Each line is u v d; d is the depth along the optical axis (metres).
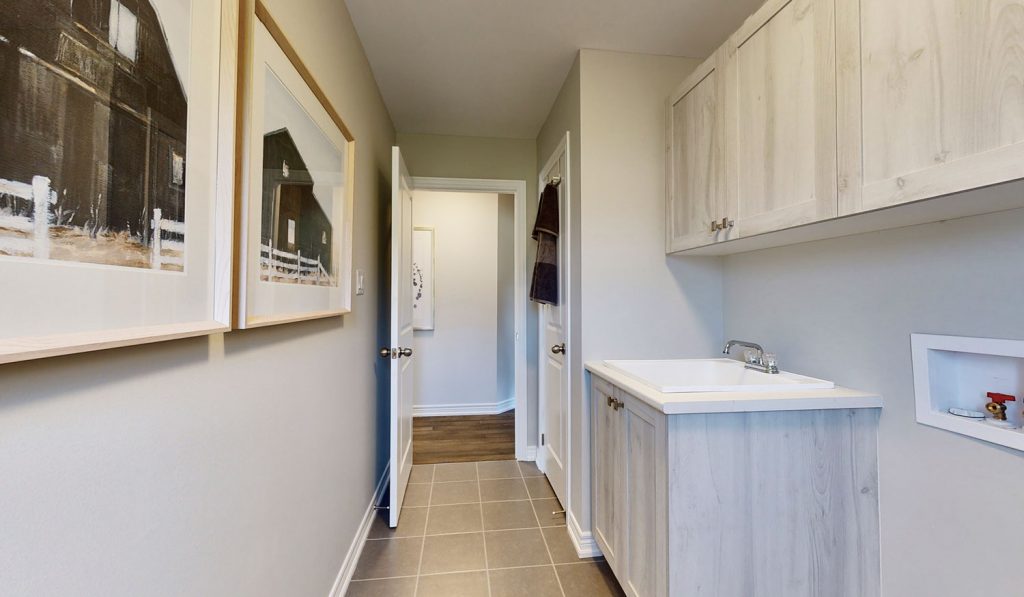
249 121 0.83
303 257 1.15
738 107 1.35
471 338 4.16
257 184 0.88
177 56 0.64
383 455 2.49
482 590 1.60
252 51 0.84
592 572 1.72
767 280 1.68
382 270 2.48
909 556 1.11
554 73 2.15
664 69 1.95
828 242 1.39
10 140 0.41
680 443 1.14
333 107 1.35
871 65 0.92
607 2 1.63
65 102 0.47
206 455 0.76
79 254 0.48
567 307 2.09
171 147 0.63
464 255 4.17
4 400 0.43
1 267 0.40
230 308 0.77
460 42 1.89
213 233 0.73
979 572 0.95
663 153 1.92
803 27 1.10
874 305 1.22
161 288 0.61
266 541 0.99
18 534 0.44
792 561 1.17
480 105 2.50
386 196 2.56
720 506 1.15
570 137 2.07
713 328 1.95
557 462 2.34
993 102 0.71
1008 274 0.91
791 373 1.51
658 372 1.77
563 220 2.22
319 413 1.34
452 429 3.64
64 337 0.46
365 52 1.96
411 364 2.70
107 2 0.52
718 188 1.46
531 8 1.66
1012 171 0.68
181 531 0.69
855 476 1.20
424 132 2.89
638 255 1.90
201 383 0.74
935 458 1.05
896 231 1.16
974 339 0.97
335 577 1.50
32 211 0.43
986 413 0.98
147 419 0.62
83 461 0.51
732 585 1.15
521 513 2.19
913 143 0.83
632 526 1.39
